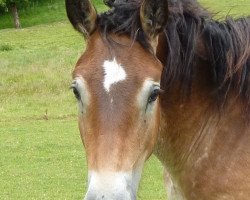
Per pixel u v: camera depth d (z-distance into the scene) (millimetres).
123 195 3992
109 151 4090
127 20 4496
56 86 22125
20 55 30594
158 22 4531
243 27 5164
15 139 15930
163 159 5309
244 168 4941
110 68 4254
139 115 4215
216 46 5102
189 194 5188
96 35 4539
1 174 12844
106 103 4172
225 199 4996
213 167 5039
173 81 4957
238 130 5023
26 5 55000
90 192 3973
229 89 5082
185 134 5168
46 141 15602
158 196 10984
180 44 4953
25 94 21578
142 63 4305
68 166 13328
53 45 35750
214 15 5430
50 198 11297
